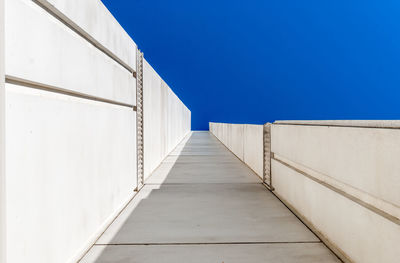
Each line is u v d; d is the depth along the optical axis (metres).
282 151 4.56
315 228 3.19
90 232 2.82
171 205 4.13
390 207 1.96
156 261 2.46
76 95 2.60
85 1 2.64
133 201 4.33
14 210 1.62
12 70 1.59
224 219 3.55
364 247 2.22
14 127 1.63
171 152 11.26
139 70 5.18
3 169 1.50
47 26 1.97
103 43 3.13
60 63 2.16
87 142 2.76
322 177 3.12
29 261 1.77
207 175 6.44
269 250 2.68
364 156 2.22
